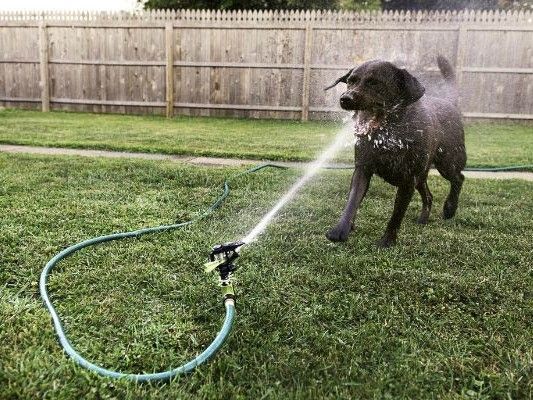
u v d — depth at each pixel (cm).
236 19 767
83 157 412
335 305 164
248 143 533
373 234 241
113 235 217
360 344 140
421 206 302
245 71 780
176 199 291
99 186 314
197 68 791
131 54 802
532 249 222
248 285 176
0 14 823
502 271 194
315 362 131
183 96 803
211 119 768
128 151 473
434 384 125
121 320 149
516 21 713
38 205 264
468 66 733
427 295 172
